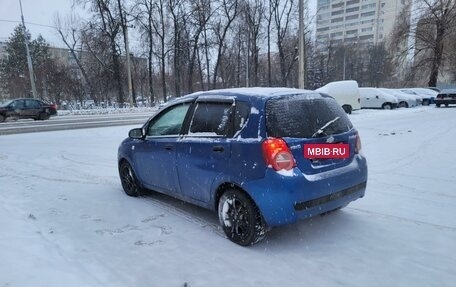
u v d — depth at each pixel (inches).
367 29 3850.9
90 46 1622.8
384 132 525.0
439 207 207.2
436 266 142.4
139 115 1077.1
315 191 152.5
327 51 3110.2
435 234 171.0
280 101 158.2
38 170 324.5
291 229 179.6
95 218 198.7
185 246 163.2
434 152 365.1
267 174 148.8
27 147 464.8
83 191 253.6
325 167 159.9
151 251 158.4
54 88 1605.6
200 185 179.2
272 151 148.4
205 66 2073.1
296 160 150.9
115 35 1521.9
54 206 220.1
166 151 197.8
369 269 141.0
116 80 1585.9
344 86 876.6
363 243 163.3
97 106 1523.1
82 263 146.8
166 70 2171.5
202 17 1582.2
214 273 139.6
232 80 2308.1
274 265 145.3
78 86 1668.3
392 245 160.7
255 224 156.5
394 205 211.3
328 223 185.9
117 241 168.9
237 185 158.9
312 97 168.4
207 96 183.9
